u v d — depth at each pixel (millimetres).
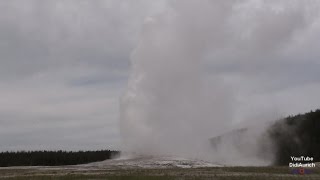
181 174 45844
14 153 121688
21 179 43562
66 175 46344
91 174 46844
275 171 49875
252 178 42219
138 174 45938
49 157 121000
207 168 55031
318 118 112812
